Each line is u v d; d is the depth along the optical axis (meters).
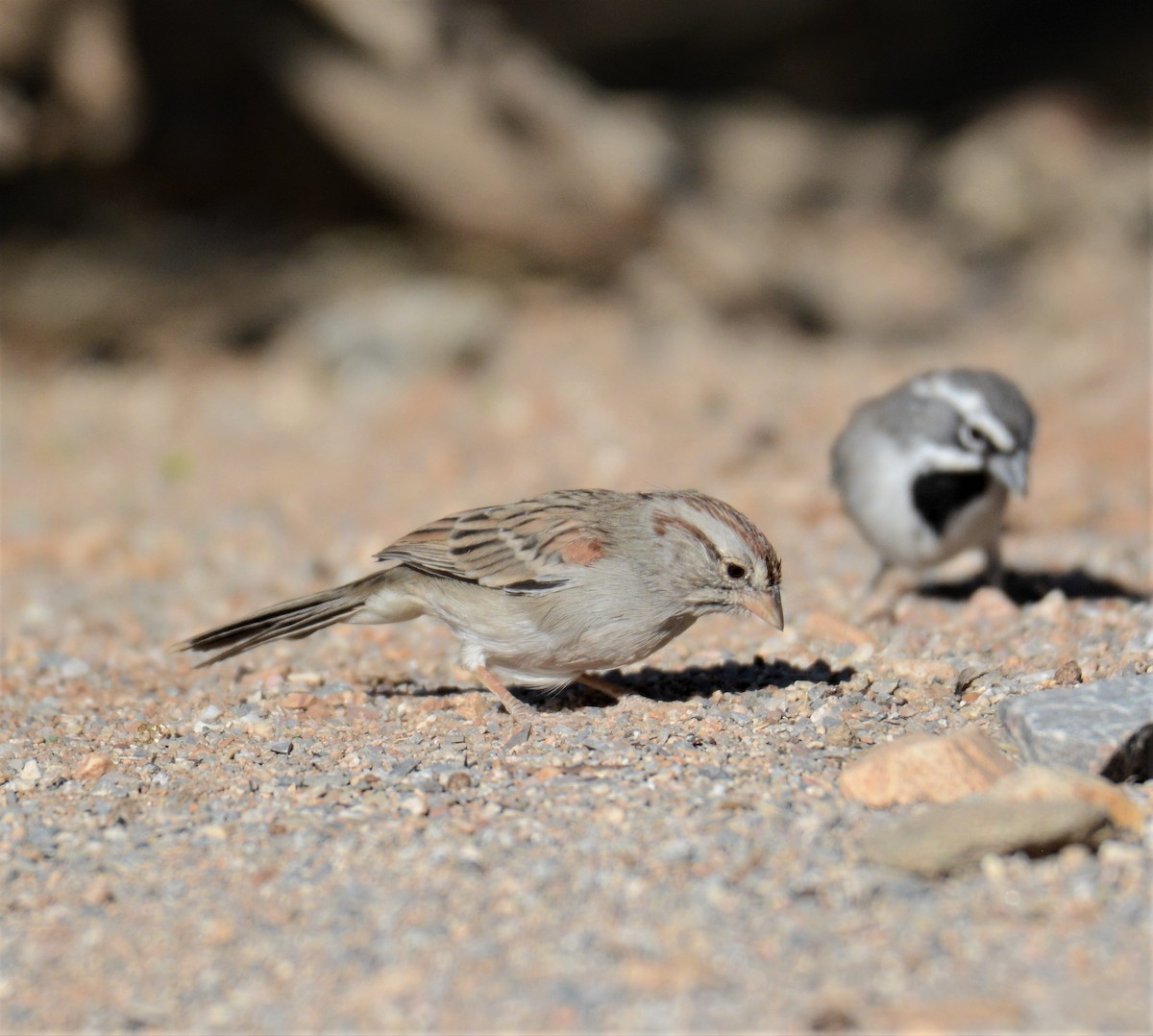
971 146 35.44
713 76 40.12
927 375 11.23
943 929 5.79
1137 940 5.64
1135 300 26.92
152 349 26.50
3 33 22.02
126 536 16.62
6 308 27.70
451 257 28.39
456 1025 5.37
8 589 14.41
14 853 7.03
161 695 10.14
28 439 22.22
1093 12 40.50
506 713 8.95
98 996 5.77
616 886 6.29
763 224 30.05
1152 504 15.56
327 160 25.22
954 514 11.00
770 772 7.52
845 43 40.59
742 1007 5.34
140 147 23.75
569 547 8.39
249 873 6.68
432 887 6.40
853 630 10.33
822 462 18.19
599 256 27.41
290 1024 5.48
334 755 8.23
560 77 26.22
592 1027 5.29
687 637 10.86
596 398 22.03
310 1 24.08
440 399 22.73
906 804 7.02
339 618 9.20
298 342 26.16
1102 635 10.04
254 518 17.42
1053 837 6.27
